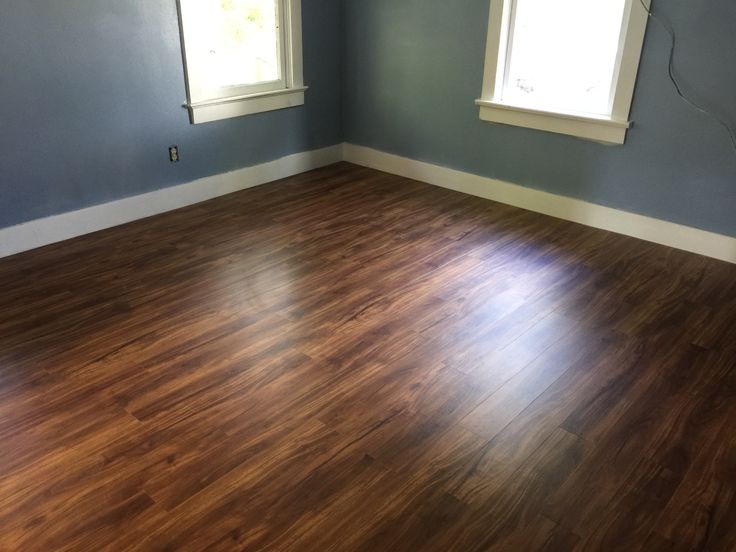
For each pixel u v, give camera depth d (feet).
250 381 7.23
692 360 7.71
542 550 5.21
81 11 9.87
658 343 8.04
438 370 7.47
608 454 6.23
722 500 5.70
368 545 5.23
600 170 11.17
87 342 7.93
